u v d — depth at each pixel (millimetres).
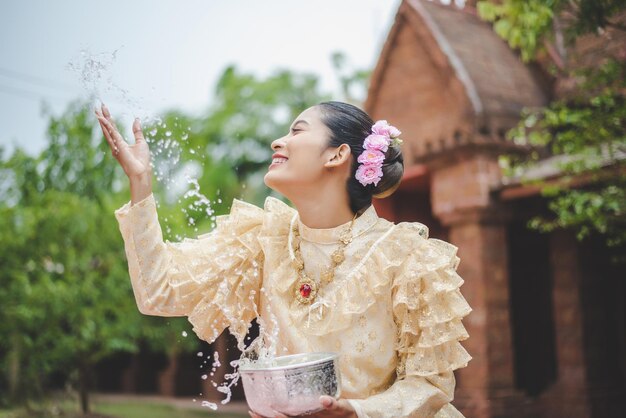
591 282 9477
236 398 16734
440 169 9594
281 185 2244
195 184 2363
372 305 2146
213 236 2383
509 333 9117
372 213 2316
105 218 12242
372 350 2125
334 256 2205
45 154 12867
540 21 5578
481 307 9047
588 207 5973
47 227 11805
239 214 2385
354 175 2279
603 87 6473
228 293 2285
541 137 6633
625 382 9516
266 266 2287
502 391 8914
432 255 2150
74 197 12289
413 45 10430
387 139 2268
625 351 9570
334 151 2248
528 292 10273
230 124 18000
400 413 1959
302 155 2232
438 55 9891
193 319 2266
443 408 2252
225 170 16891
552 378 9914
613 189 5859
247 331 2355
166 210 5672
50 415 12586
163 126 2303
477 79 9594
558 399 9242
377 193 2393
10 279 11742
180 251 2295
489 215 9133
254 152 18078
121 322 12133
